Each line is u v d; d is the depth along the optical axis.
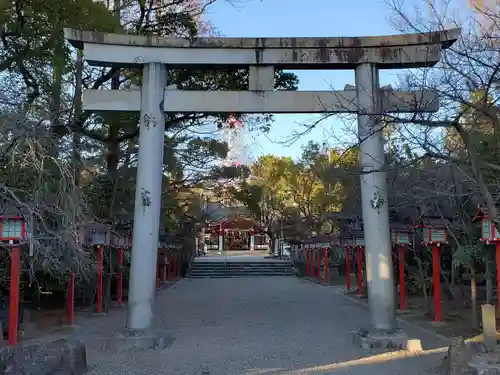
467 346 7.96
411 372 8.25
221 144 21.31
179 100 10.74
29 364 7.30
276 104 10.72
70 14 12.44
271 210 45.91
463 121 11.45
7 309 12.79
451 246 14.63
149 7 16.28
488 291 12.06
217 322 14.13
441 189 11.42
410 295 19.56
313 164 33.81
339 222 28.55
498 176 10.46
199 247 51.34
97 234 14.80
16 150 8.57
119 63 10.78
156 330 10.73
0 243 9.66
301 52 10.77
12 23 12.49
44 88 13.48
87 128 15.87
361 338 10.29
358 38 10.70
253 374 8.26
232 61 10.80
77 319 14.54
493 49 8.38
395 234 15.12
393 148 15.83
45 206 8.78
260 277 34.53
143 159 10.55
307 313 16.14
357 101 10.60
